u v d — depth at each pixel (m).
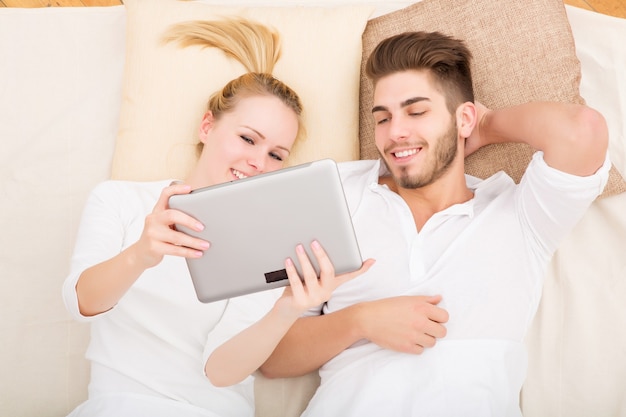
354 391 1.31
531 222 1.38
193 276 1.12
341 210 1.04
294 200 1.04
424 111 1.41
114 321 1.33
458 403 1.26
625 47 1.75
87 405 1.29
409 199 1.49
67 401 1.52
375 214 1.46
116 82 1.77
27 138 1.70
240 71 1.63
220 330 1.32
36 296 1.58
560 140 1.29
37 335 1.55
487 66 1.63
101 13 1.81
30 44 1.76
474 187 1.53
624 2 2.16
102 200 1.41
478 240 1.37
